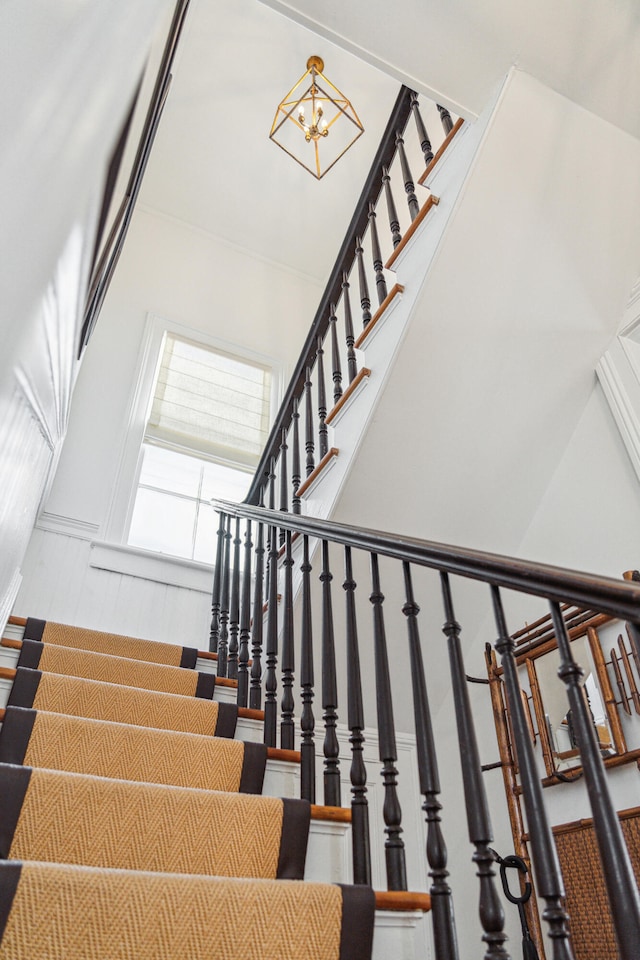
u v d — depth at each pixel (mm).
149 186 5344
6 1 712
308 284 5816
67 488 3994
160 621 3775
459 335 2615
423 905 1328
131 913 1102
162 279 5211
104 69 1003
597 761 929
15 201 887
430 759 1290
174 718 2113
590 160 2527
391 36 2328
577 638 2504
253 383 5121
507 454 2855
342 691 2967
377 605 1624
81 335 1950
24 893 1064
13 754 1649
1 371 1182
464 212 2494
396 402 2627
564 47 2307
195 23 4551
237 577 3074
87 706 2018
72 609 3611
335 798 1790
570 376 2814
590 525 2746
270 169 5324
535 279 2621
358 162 5355
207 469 4621
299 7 2266
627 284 2732
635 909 807
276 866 1527
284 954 1170
